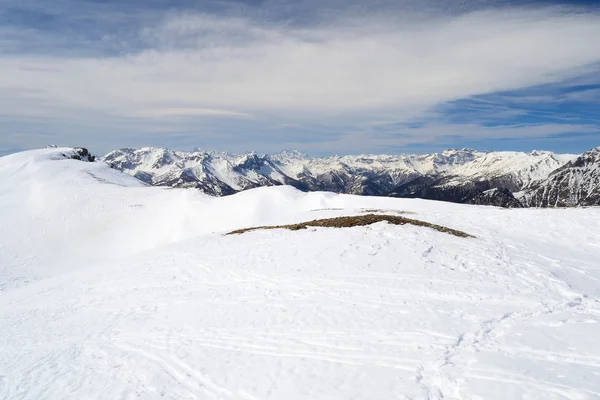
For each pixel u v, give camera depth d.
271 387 13.66
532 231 32.66
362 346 15.33
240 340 17.44
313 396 12.72
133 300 25.30
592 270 23.28
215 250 32.91
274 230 35.34
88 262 54.31
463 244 26.86
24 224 63.62
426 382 12.48
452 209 45.62
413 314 17.42
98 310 24.73
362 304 19.11
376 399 12.03
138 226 64.19
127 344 19.02
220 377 14.84
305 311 19.23
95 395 14.88
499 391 11.32
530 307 17.28
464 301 18.34
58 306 27.19
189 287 25.72
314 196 62.09
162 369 16.12
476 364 12.98
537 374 11.95
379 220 32.72
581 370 11.99
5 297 33.41
